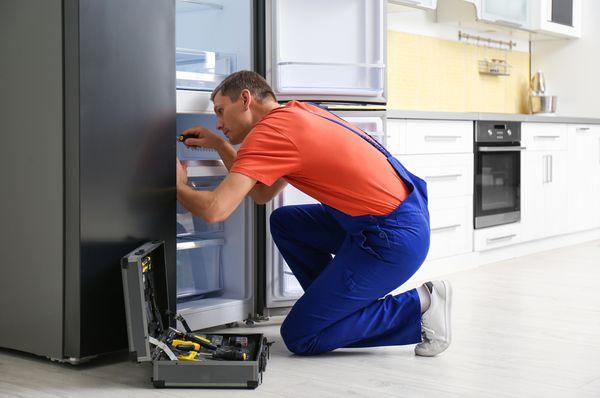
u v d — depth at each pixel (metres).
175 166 2.81
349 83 3.67
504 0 5.71
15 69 2.63
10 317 2.74
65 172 2.52
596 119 6.30
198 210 2.57
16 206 2.67
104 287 2.59
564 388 2.40
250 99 2.78
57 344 2.60
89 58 2.49
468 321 3.38
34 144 2.59
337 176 2.62
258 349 2.54
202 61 3.23
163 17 2.74
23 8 2.59
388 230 2.67
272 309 3.55
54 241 2.57
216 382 2.40
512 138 5.32
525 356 2.79
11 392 2.34
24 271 2.67
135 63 2.64
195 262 3.34
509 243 5.34
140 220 2.69
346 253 2.74
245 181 2.55
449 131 4.77
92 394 2.33
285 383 2.46
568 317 3.46
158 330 2.57
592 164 6.31
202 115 3.43
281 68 3.44
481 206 5.04
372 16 3.69
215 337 2.74
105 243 2.58
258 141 2.57
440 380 2.49
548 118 5.71
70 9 2.47
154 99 2.72
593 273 4.72
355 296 2.72
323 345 2.77
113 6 2.55
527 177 5.52
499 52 6.39
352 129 2.73
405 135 4.46
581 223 6.20
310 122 2.61
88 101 2.49
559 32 6.36
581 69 6.67
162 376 2.39
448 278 4.58
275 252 3.45
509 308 3.66
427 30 5.60
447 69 5.80
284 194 3.46
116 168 2.59
